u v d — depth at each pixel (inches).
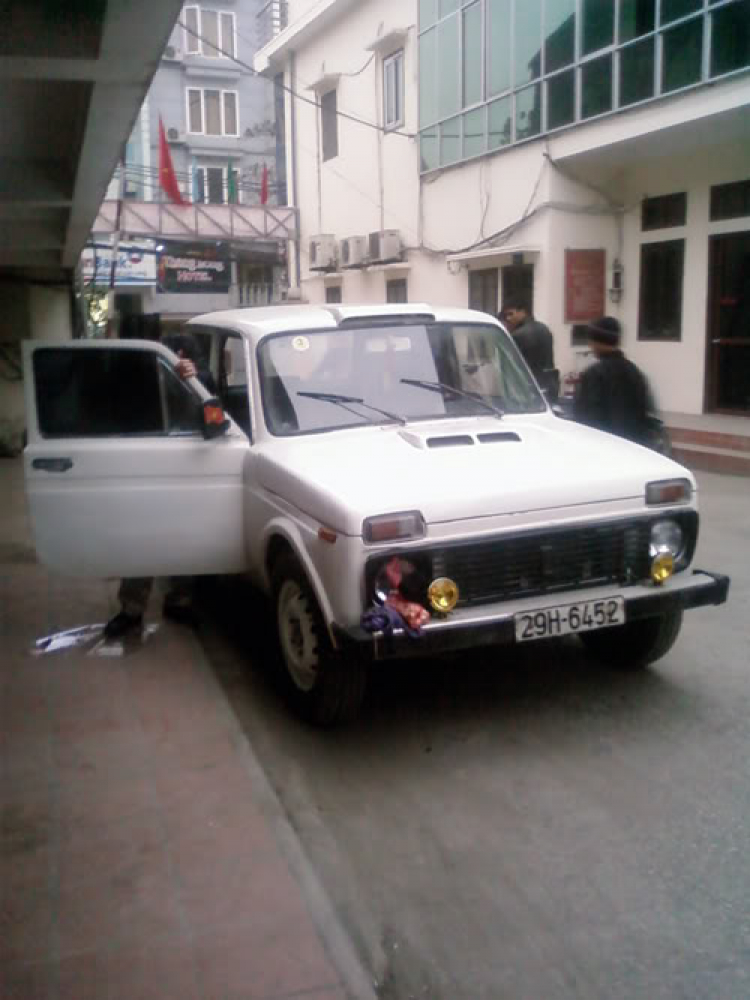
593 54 499.8
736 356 499.2
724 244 497.7
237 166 1296.8
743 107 422.0
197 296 1152.2
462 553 148.4
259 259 936.9
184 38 1262.3
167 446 186.5
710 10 428.5
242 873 122.4
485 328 209.8
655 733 163.2
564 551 154.9
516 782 148.6
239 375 204.4
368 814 141.0
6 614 228.5
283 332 195.8
